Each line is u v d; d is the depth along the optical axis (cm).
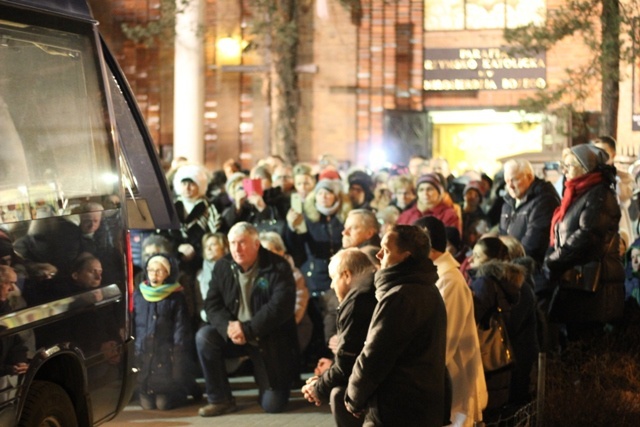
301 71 2694
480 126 2773
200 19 2519
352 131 2708
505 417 989
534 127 2558
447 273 882
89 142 831
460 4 2708
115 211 858
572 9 1920
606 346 1205
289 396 1266
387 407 766
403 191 1559
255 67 2698
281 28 2322
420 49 2712
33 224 750
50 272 767
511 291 991
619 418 1030
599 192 1184
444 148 2789
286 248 1453
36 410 768
